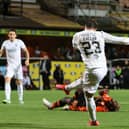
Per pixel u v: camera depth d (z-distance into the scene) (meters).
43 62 61.31
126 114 29.61
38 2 82.62
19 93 38.94
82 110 31.09
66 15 79.75
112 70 63.47
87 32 23.11
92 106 23.14
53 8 82.00
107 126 23.38
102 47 23.09
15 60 38.28
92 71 22.80
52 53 73.88
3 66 59.69
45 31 72.12
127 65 64.75
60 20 77.19
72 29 73.31
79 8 79.56
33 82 61.31
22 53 59.91
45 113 29.95
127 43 23.20
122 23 79.31
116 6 82.38
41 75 61.38
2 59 59.50
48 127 23.00
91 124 23.48
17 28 70.62
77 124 24.34
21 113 30.02
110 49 69.88
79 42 23.20
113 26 77.94
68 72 65.44
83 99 31.23
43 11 81.50
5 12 75.25
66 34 73.06
